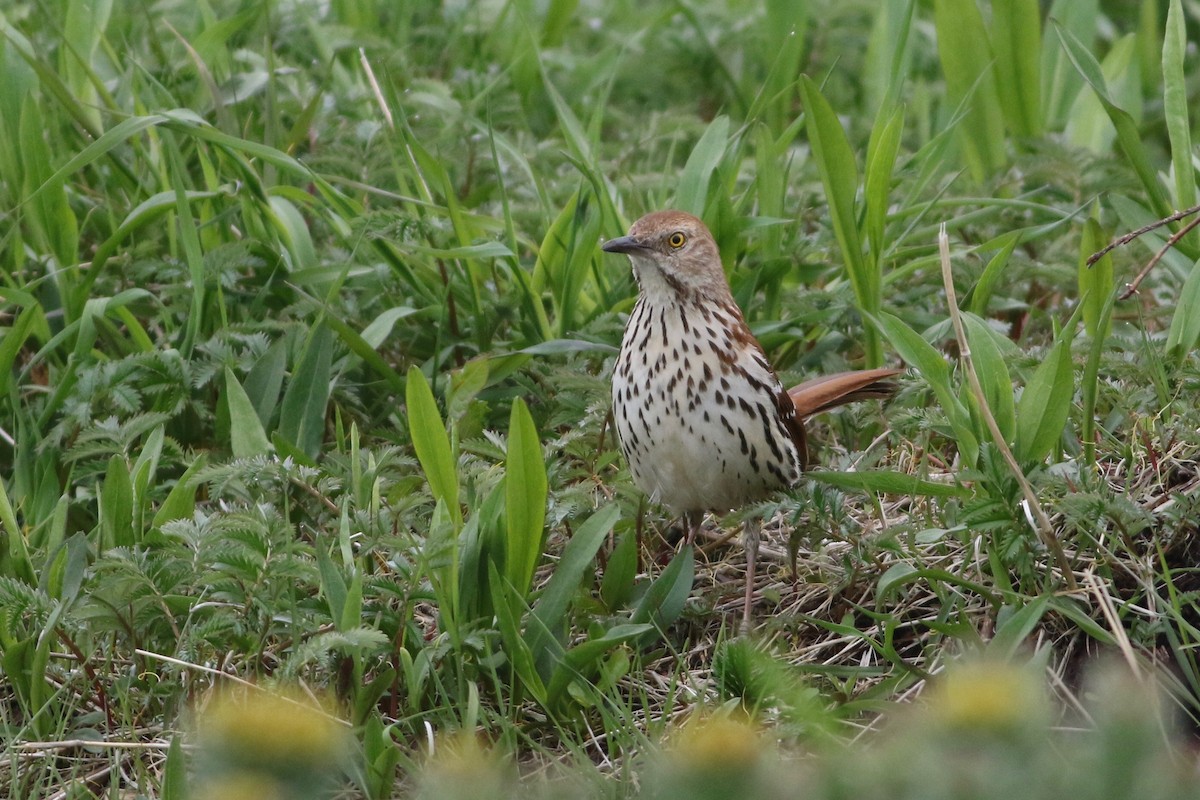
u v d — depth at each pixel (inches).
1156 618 316.8
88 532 391.2
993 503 313.3
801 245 466.0
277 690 289.3
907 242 488.4
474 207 508.4
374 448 404.2
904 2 533.0
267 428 403.2
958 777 182.7
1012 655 296.8
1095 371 344.8
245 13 543.8
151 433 387.9
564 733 309.3
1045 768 186.9
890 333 334.0
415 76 601.6
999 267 413.4
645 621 336.5
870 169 416.5
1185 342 377.1
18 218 437.4
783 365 459.5
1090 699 301.4
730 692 306.5
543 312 435.8
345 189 495.5
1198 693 303.7
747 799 187.6
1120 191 490.0
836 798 193.5
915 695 316.5
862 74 673.6
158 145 496.4
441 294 449.1
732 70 660.1
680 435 362.9
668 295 361.7
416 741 310.7
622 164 552.1
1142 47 685.9
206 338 440.8
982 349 335.3
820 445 432.1
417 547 311.4
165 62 550.0
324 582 303.6
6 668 318.7
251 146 428.8
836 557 363.3
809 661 340.8
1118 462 370.0
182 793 274.8
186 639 320.8
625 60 651.5
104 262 438.9
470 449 364.2
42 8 509.7
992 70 542.3
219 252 431.8
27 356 459.8
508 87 619.8
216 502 389.1
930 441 405.4
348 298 453.1
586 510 355.9
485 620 320.5
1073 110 571.5
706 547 398.3
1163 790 184.9
